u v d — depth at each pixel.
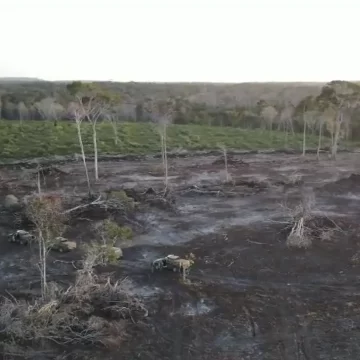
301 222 32.28
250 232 34.38
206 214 39.00
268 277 27.92
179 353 21.17
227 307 24.75
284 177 50.97
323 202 41.31
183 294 26.06
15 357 20.67
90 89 52.44
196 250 31.73
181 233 34.84
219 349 21.41
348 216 37.22
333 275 27.98
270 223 36.16
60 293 24.72
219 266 29.42
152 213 39.22
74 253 31.36
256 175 52.47
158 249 32.06
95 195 42.88
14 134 68.50
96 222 36.69
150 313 24.19
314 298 25.50
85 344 21.66
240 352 21.17
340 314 23.94
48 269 29.20
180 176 52.34
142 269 29.09
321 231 33.47
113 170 55.50
